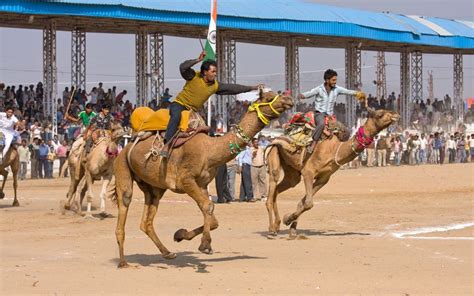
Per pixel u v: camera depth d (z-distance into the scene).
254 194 34.72
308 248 20.50
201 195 17.20
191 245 21.19
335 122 22.23
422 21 69.69
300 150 22.16
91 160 27.03
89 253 19.94
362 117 68.12
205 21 51.78
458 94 75.25
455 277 16.52
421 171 56.56
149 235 18.44
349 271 17.23
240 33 59.03
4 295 15.12
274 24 55.78
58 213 29.16
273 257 19.17
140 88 54.72
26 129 50.75
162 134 17.62
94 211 29.61
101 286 15.81
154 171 17.53
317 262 18.41
